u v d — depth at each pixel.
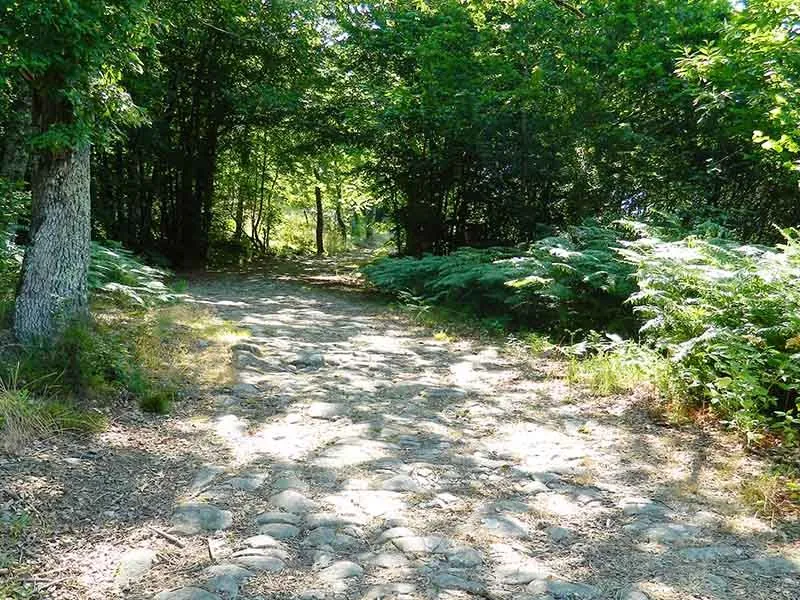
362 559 3.35
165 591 2.97
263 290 14.70
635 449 5.11
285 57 18.11
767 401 5.28
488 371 7.66
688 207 11.19
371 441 5.12
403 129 15.88
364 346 8.83
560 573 3.29
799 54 8.62
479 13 13.14
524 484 4.43
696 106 11.22
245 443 4.98
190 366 6.70
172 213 19.47
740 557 3.50
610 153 12.39
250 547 3.41
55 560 3.20
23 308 5.79
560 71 12.80
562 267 9.22
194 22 15.94
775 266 5.99
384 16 16.50
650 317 7.34
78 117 5.48
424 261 12.88
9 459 4.17
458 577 3.20
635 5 12.48
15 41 5.01
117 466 4.36
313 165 24.92
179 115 18.50
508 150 13.39
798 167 7.77
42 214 5.89
